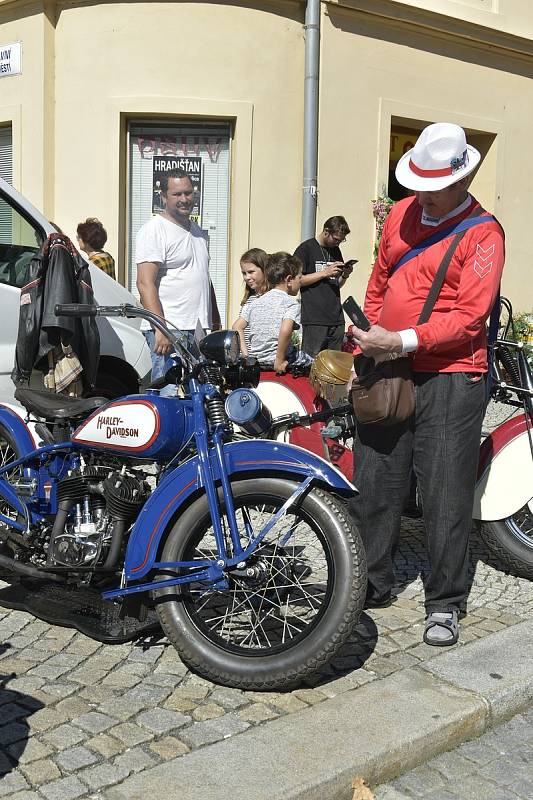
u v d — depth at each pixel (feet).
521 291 39.58
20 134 31.63
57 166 31.35
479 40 35.47
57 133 31.19
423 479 12.17
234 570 10.62
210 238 31.76
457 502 12.00
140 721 9.83
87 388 17.95
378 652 11.65
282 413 16.83
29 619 12.57
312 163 31.45
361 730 9.62
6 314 18.28
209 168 31.40
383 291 13.07
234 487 10.68
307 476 10.44
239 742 9.34
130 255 31.63
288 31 30.81
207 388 11.06
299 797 8.56
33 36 30.73
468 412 11.94
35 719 9.82
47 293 16.70
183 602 10.75
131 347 20.13
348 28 31.83
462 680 10.80
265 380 17.12
